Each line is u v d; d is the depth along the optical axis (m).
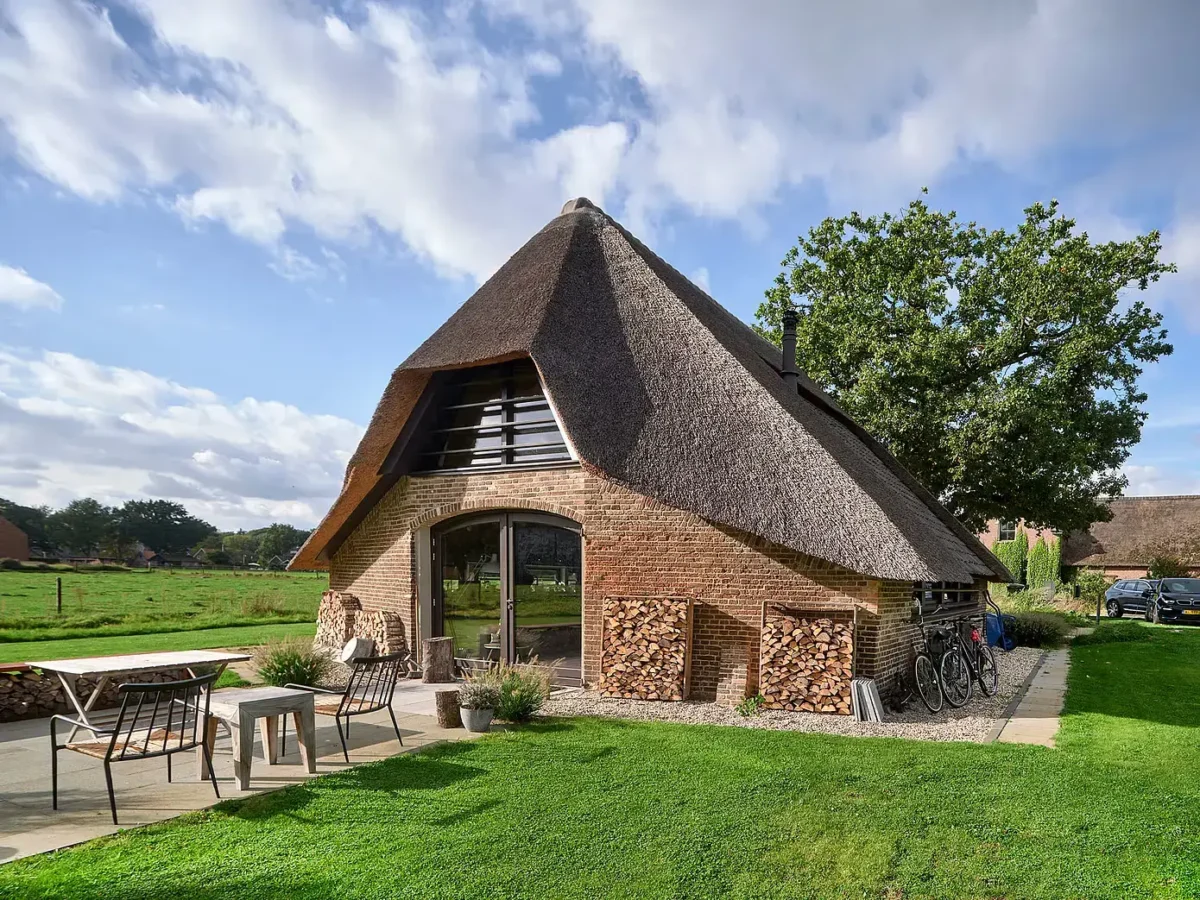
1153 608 27.77
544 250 12.73
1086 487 23.20
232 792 5.85
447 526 12.52
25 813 5.39
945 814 5.42
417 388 12.22
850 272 24.77
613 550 10.43
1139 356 22.41
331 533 13.66
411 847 4.77
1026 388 20.34
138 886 4.18
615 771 6.41
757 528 9.10
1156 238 21.42
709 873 4.46
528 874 4.41
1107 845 4.90
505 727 8.14
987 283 23.05
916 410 21.64
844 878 4.43
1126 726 8.63
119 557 97.81
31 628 18.20
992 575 14.67
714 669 9.78
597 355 10.87
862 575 9.25
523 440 11.69
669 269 15.09
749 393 10.18
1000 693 11.04
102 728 7.23
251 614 23.92
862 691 8.85
